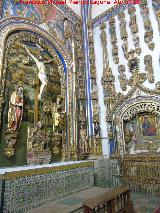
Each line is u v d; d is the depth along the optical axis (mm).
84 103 11523
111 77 11703
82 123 10930
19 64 8758
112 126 10969
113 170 9492
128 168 9117
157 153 9461
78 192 7883
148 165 8586
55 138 9562
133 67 11164
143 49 11172
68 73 11188
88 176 8977
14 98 7953
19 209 5465
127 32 12086
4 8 8602
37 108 9055
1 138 7328
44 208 5855
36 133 8711
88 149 10648
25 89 8703
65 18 12203
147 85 10523
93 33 13289
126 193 5191
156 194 8078
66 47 11586
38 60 9781
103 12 13398
